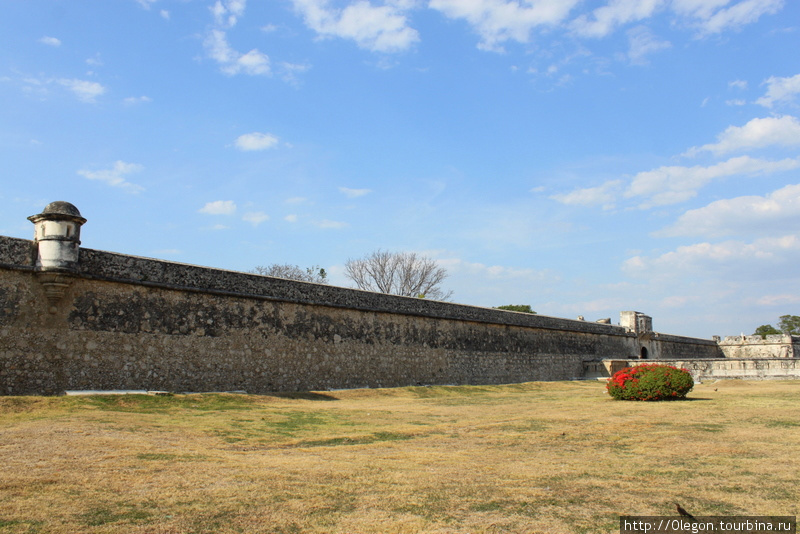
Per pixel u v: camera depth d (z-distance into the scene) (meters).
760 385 25.44
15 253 14.94
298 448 10.30
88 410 13.28
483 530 5.91
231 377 19.11
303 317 21.88
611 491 7.34
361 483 7.60
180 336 17.92
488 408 17.52
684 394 18.34
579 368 39.34
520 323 34.31
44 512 6.05
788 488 7.42
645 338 47.81
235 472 8.02
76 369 15.59
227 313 19.31
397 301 26.22
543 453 9.84
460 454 9.74
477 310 31.12
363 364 24.12
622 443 10.68
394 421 14.03
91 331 16.00
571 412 15.58
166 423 12.15
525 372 34.25
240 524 5.95
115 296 16.59
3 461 8.02
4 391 14.34
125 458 8.51
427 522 6.12
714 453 9.58
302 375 21.47
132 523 5.86
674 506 6.71
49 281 15.11
